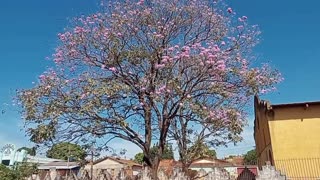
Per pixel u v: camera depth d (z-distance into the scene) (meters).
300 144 20.25
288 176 19.78
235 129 15.45
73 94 14.81
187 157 20.97
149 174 19.89
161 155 16.52
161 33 16.17
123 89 14.70
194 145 20.38
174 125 20.20
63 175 23.31
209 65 15.41
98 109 14.32
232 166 42.66
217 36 16.73
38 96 14.82
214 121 15.36
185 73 15.60
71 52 16.06
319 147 19.98
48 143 15.05
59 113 14.43
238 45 16.77
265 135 23.41
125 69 15.75
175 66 15.61
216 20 16.91
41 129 14.27
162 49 15.79
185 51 15.47
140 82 15.51
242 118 16.31
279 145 20.45
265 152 24.41
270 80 16.34
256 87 15.85
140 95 15.63
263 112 23.36
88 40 16.16
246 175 24.50
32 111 14.48
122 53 15.60
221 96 15.79
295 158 20.06
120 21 16.09
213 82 15.75
